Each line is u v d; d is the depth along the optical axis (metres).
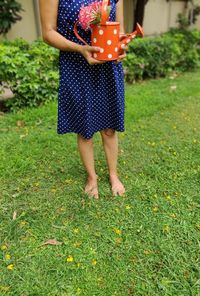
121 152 2.91
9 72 3.78
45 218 2.12
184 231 1.99
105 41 1.73
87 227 2.04
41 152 2.88
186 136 3.21
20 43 4.46
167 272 1.73
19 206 2.24
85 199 2.29
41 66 4.08
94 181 2.37
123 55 1.87
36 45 4.43
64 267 1.77
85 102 1.98
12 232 1.99
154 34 8.69
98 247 1.90
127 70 4.98
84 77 1.92
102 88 2.01
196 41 6.29
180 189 2.39
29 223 2.08
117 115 2.11
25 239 1.96
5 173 2.56
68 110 2.04
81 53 1.80
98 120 2.13
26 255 1.85
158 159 2.79
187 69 6.04
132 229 2.02
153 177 2.54
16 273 1.74
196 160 2.74
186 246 1.89
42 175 2.57
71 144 3.02
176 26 9.20
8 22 5.31
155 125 3.46
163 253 1.84
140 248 1.89
